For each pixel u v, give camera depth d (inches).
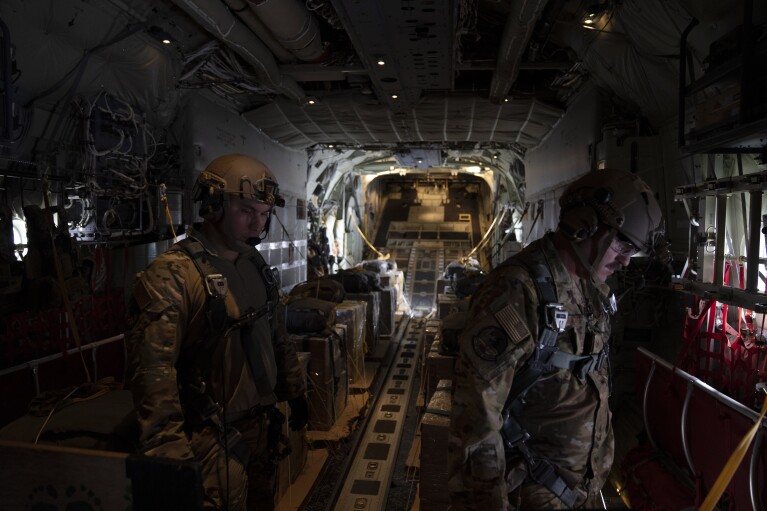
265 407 92.7
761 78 91.0
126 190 205.5
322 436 191.9
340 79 265.3
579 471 72.4
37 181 163.0
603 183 70.1
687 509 116.0
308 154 454.6
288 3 165.0
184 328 81.0
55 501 53.3
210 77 241.0
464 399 65.7
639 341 186.9
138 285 79.0
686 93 122.5
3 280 143.2
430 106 300.0
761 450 92.9
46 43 153.8
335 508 150.4
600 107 221.3
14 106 151.3
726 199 123.6
